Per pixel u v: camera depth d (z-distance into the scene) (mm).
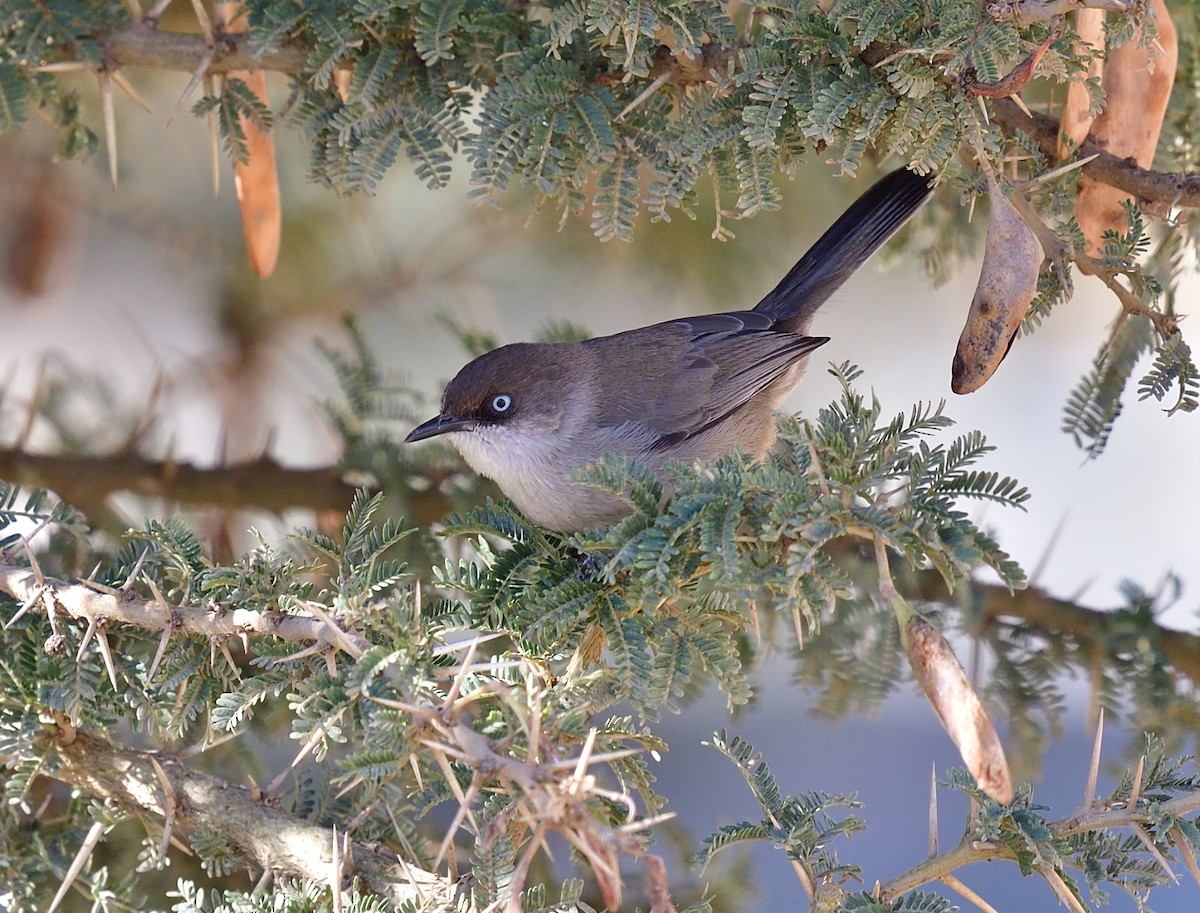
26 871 6746
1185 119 9219
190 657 6480
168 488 9781
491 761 4812
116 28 7840
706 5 7258
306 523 10320
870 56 7277
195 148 12742
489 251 13461
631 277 13195
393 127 7715
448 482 10430
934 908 5926
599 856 4363
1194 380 7660
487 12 7641
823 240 11602
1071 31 7031
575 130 7414
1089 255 8109
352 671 5434
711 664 6430
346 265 13406
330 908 5934
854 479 5953
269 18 7547
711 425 11008
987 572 9703
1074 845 6125
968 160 7719
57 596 6418
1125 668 9398
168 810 6367
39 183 12383
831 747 15453
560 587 6691
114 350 13344
